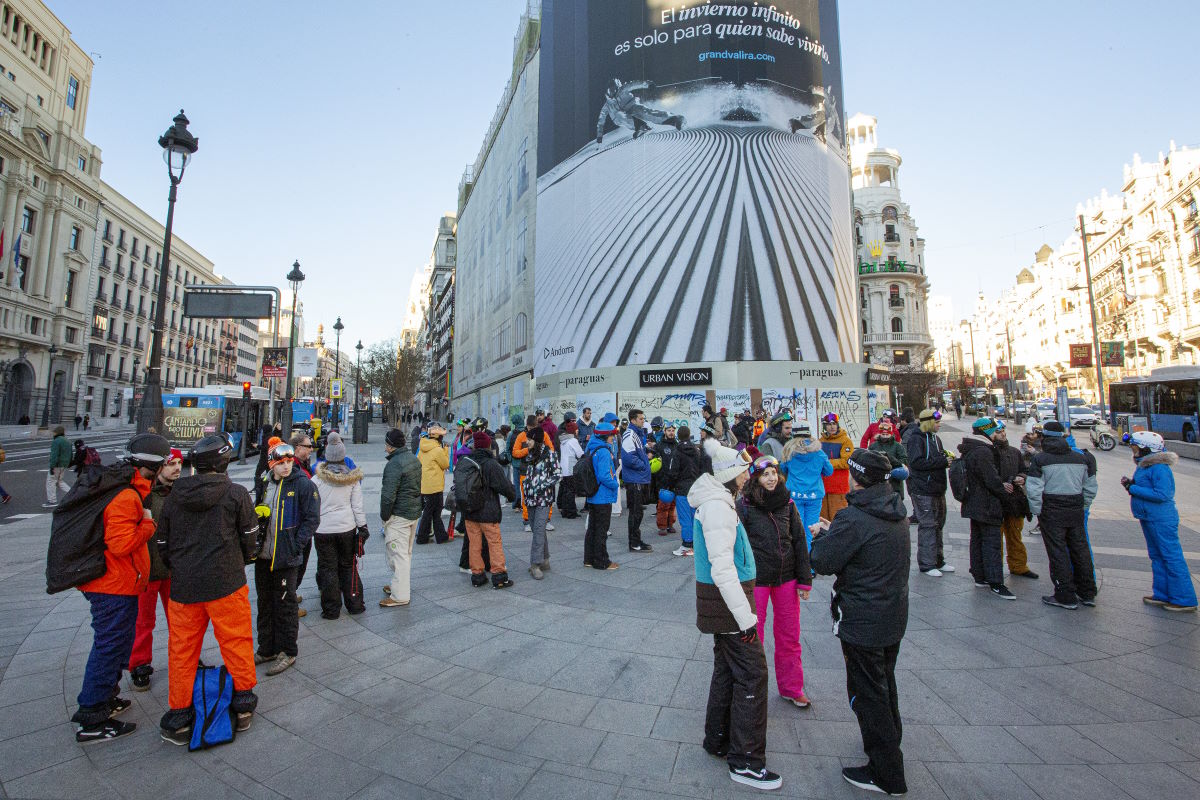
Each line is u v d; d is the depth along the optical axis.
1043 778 2.74
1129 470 15.70
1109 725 3.23
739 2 19.25
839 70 21.44
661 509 8.89
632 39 20.02
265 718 3.38
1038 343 68.56
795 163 19.42
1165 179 38.88
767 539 3.44
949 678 3.82
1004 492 5.52
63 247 45.31
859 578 2.76
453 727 3.25
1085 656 4.17
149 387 8.65
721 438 7.89
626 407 18.69
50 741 3.15
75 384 46.22
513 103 30.50
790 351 18.42
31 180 42.09
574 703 3.51
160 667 4.16
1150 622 4.85
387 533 5.50
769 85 19.28
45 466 18.97
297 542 4.13
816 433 18.16
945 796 2.60
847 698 3.60
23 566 6.78
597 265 20.31
